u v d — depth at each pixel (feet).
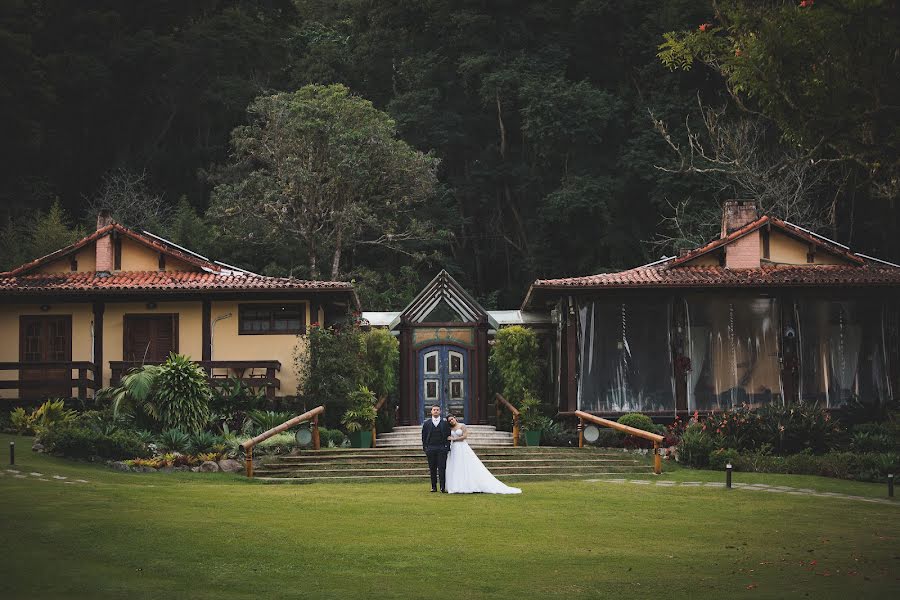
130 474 79.05
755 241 115.55
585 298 111.04
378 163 180.86
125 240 118.11
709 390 110.63
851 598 41.37
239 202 176.14
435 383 117.91
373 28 232.53
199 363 108.88
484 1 218.18
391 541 52.70
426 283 201.16
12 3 189.98
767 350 111.34
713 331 111.34
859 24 48.16
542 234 204.44
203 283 111.96
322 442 97.40
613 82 221.66
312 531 54.95
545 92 199.72
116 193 196.95
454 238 209.77
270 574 45.06
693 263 116.57
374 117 185.37
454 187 216.95
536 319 123.75
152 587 42.42
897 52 48.52
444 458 72.90
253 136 182.91
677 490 76.64
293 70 238.27
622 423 102.78
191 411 92.12
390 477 82.84
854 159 53.36
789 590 42.91
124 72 222.69
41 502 60.39
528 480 85.15
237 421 100.89
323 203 178.50
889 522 63.46
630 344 110.73
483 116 223.10
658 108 197.57
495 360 115.03
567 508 65.57
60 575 43.78
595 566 47.62
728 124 172.96
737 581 44.73
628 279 110.52
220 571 45.42
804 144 52.54
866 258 119.75
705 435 96.48
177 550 49.16
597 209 194.70
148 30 223.71
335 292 111.96
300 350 112.37
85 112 216.95
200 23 237.25
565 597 41.63
